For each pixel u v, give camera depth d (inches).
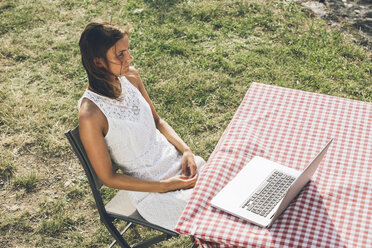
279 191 78.3
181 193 93.0
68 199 136.9
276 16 215.8
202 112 165.3
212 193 79.7
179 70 185.5
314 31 204.2
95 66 84.6
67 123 165.2
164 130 106.7
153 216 91.9
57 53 201.5
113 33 82.7
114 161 94.2
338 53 190.7
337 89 171.9
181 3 230.5
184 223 74.6
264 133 92.7
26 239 125.6
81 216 131.5
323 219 73.0
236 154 87.4
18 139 157.2
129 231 124.6
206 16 218.7
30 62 198.2
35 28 221.0
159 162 96.9
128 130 90.2
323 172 82.5
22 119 166.2
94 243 123.6
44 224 128.1
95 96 86.7
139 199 94.6
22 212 132.9
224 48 196.9
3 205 135.4
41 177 144.2
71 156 151.9
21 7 237.6
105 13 227.9
